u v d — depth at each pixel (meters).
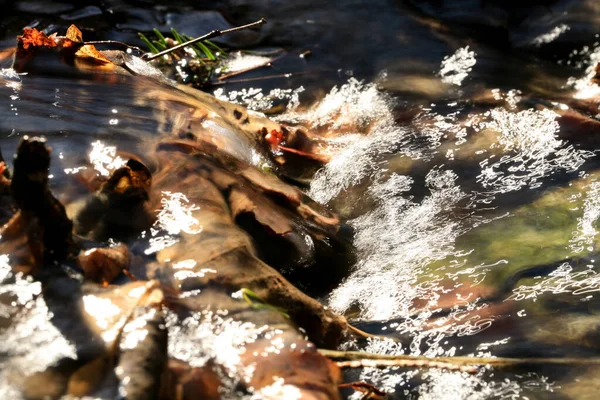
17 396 2.11
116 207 3.04
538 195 4.27
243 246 2.99
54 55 4.28
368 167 4.70
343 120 5.44
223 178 3.44
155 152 3.46
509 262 3.65
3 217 2.83
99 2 7.10
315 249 3.61
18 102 3.83
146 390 2.16
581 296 3.34
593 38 6.78
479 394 2.76
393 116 5.45
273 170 4.35
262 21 4.81
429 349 3.05
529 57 6.71
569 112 5.25
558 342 3.05
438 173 4.60
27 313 2.45
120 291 2.57
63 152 3.34
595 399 2.71
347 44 6.67
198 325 2.56
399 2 7.33
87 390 2.16
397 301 3.44
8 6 6.83
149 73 4.55
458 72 6.18
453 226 4.04
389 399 2.74
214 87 6.04
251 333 2.55
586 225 3.92
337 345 3.04
